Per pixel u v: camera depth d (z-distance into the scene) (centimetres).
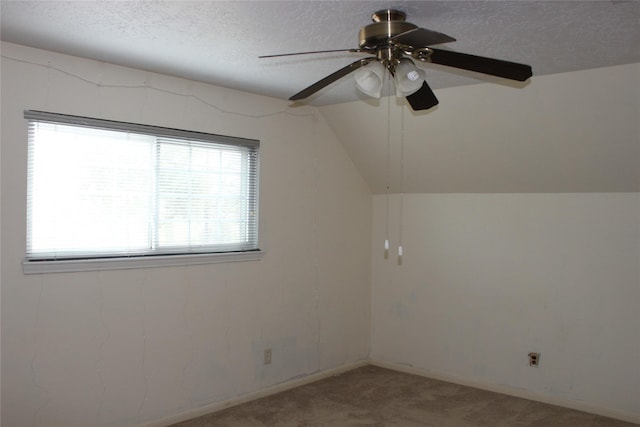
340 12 199
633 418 326
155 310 303
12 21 216
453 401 360
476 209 393
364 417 328
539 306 364
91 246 279
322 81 210
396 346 437
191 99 317
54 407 264
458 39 229
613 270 336
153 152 303
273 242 369
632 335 329
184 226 319
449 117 342
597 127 299
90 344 277
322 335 409
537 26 213
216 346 334
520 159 344
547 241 361
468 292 397
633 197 329
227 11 200
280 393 370
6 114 247
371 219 453
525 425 318
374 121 380
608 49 243
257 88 336
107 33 230
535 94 299
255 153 358
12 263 251
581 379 346
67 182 270
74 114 268
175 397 312
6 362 250
